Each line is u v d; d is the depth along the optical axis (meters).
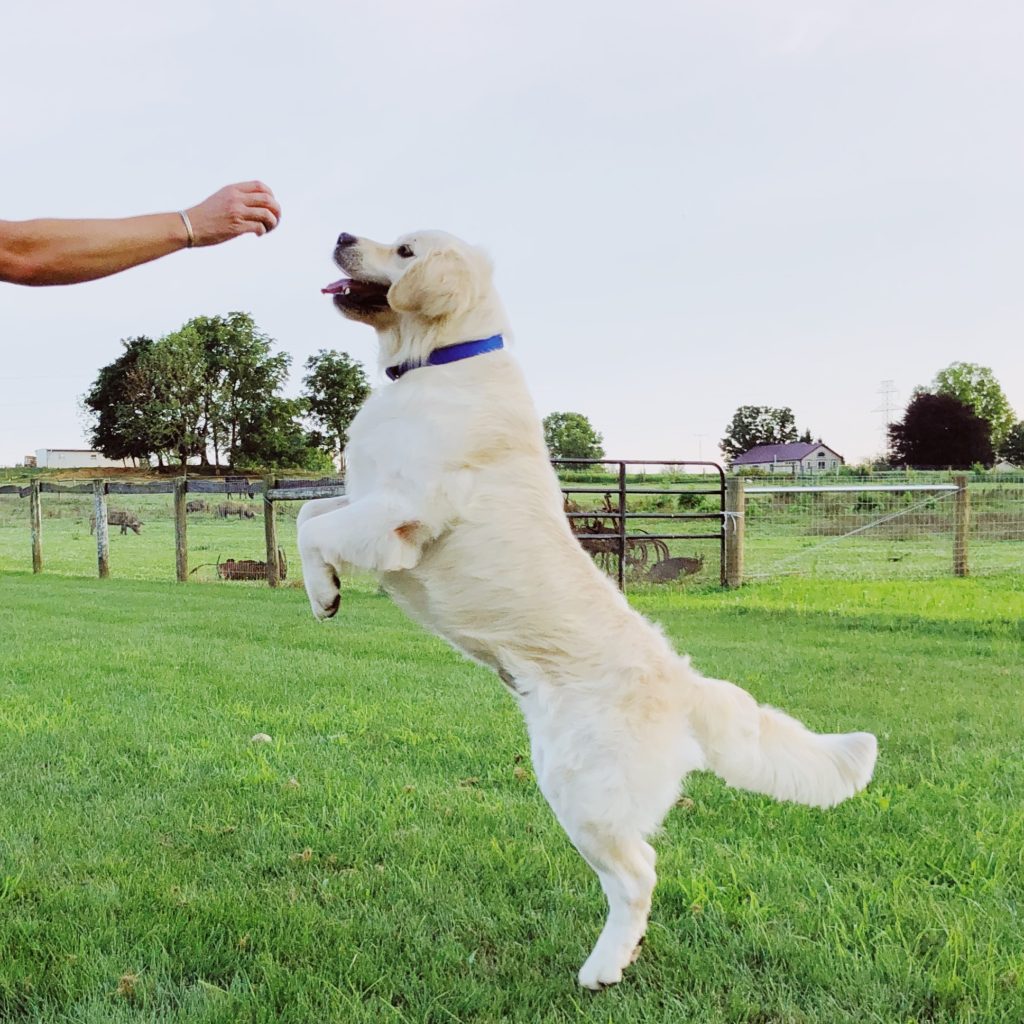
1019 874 3.33
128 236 2.65
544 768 2.89
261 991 2.59
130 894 3.20
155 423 67.62
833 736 3.05
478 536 3.02
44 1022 2.44
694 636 9.09
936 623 9.71
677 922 3.05
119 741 5.09
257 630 9.50
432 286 3.20
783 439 111.38
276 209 2.93
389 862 3.49
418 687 6.57
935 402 72.94
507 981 2.72
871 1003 2.55
